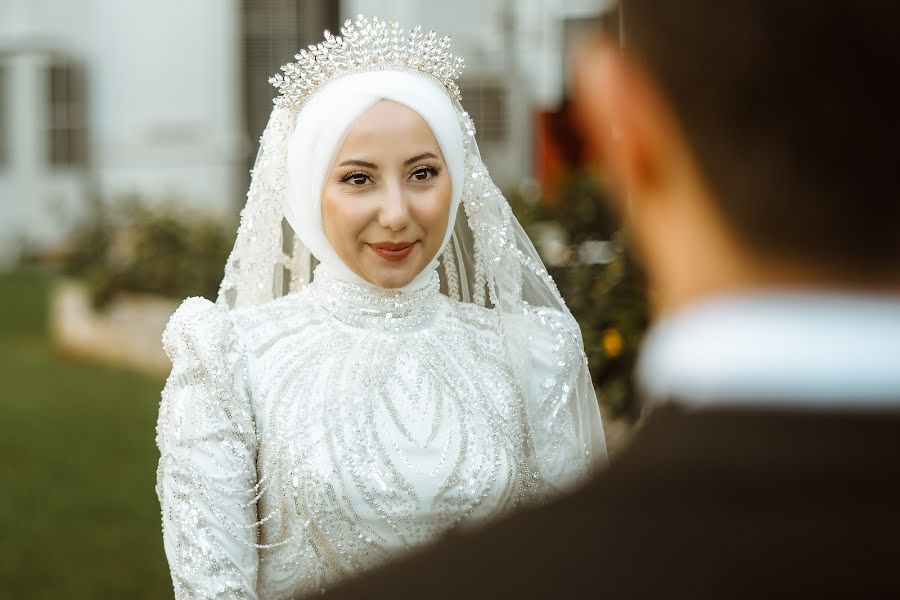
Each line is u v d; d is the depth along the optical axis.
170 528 2.36
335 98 2.53
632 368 5.09
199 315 2.50
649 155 0.78
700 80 0.73
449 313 2.72
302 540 2.42
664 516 0.74
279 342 2.55
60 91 16.17
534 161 11.45
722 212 0.74
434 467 2.47
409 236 2.54
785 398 0.72
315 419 2.45
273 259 2.77
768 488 0.72
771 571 0.70
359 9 12.80
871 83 0.69
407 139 2.52
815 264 0.72
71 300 10.94
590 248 6.24
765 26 0.70
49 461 7.43
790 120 0.71
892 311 0.71
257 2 14.90
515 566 0.76
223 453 2.38
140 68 15.41
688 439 0.75
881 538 0.69
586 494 0.78
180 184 15.38
